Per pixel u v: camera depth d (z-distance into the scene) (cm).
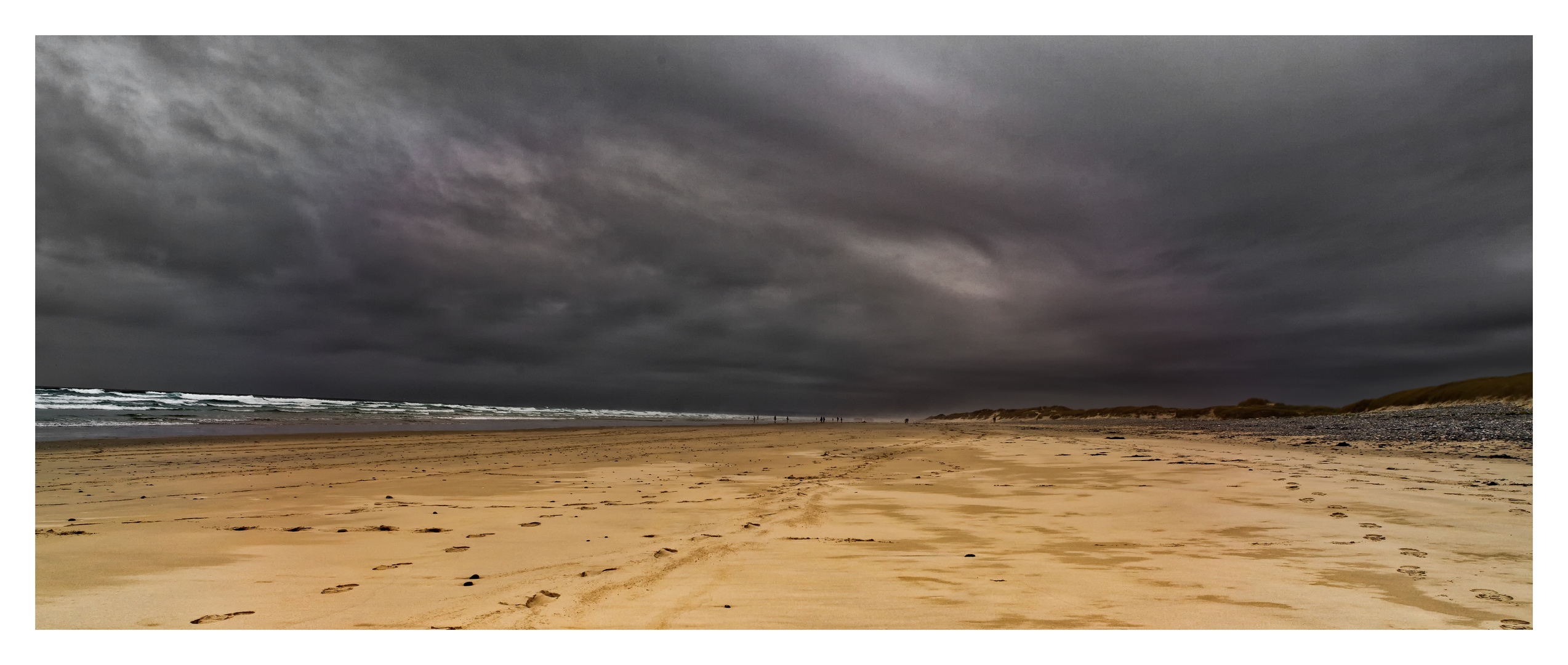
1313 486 909
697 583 452
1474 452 1412
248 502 866
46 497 915
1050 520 708
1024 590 432
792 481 1112
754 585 446
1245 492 876
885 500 875
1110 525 672
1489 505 746
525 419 5081
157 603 412
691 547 574
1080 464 1338
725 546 579
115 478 1126
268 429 2680
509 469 1310
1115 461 1404
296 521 718
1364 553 530
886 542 593
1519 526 632
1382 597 412
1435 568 481
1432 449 1514
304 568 498
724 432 3197
